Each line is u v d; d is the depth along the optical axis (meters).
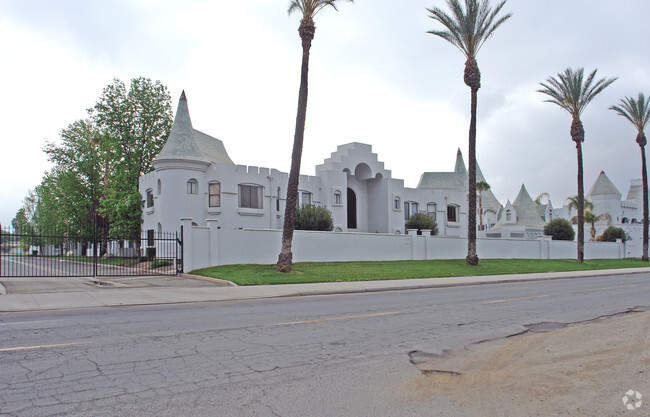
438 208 51.19
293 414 4.74
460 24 30.84
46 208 59.91
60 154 50.06
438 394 5.47
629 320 10.85
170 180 33.75
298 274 22.20
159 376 5.89
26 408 4.76
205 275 21.89
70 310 12.20
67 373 5.97
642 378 6.18
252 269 23.38
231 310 12.34
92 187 49.88
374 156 46.41
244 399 5.13
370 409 4.93
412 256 34.31
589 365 6.81
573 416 4.84
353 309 12.60
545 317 11.27
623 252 53.44
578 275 29.20
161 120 44.31
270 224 37.19
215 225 24.86
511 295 16.75
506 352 7.56
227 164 35.16
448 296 16.45
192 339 8.18
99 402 4.95
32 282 19.42
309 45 24.00
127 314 11.41
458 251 37.38
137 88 43.22
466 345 8.05
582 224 40.25
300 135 23.64
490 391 5.61
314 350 7.48
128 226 38.97
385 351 7.50
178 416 4.61
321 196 41.72
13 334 8.52
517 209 71.44
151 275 23.25
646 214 47.81
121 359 6.70
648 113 46.28
